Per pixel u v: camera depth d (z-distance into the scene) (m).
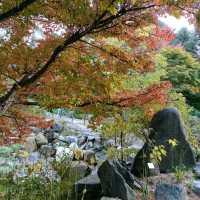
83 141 12.37
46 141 12.03
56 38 4.96
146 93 5.65
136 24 4.73
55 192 5.68
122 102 5.60
